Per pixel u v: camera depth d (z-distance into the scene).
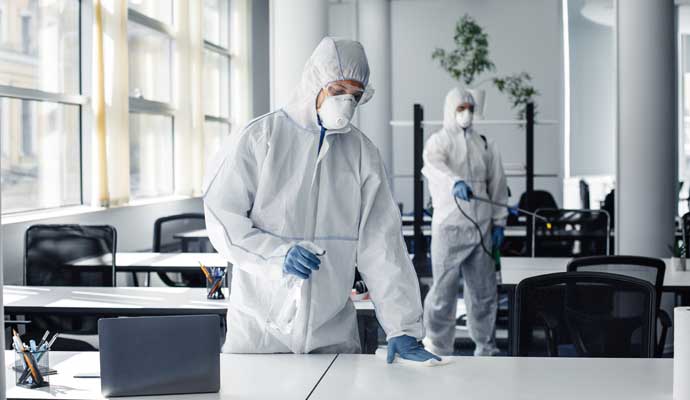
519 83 9.73
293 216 2.14
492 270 5.07
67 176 5.14
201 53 7.00
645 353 2.51
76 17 5.19
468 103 5.11
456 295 5.09
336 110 2.09
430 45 9.89
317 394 1.85
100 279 3.98
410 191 10.02
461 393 1.85
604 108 9.52
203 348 1.85
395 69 9.98
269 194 2.13
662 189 5.14
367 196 2.21
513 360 2.17
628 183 5.16
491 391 1.87
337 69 2.11
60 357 2.25
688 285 3.74
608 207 7.12
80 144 5.25
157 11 6.54
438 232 5.05
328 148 2.16
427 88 9.92
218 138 8.39
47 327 3.69
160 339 1.84
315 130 2.17
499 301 6.09
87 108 5.23
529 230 5.54
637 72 5.09
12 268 4.24
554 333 2.62
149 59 6.45
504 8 9.74
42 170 4.87
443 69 9.89
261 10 9.34
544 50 9.67
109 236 4.00
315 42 4.85
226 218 2.06
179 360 1.84
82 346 3.59
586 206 8.59
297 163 2.16
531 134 5.68
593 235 5.25
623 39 5.12
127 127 5.41
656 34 5.07
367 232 2.21
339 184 2.19
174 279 5.91
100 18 5.06
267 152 2.14
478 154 5.16
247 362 2.13
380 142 9.70
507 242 6.50
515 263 4.52
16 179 4.61
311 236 2.16
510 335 3.72
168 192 6.94
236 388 1.90
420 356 2.12
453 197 4.99
